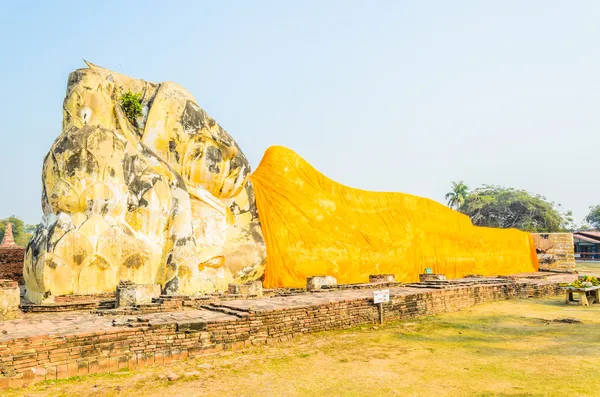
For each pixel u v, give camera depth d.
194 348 8.85
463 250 27.77
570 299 17.23
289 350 9.47
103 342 7.82
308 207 23.70
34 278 14.18
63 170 14.83
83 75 16.44
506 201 53.00
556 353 9.08
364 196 26.36
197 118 19.31
